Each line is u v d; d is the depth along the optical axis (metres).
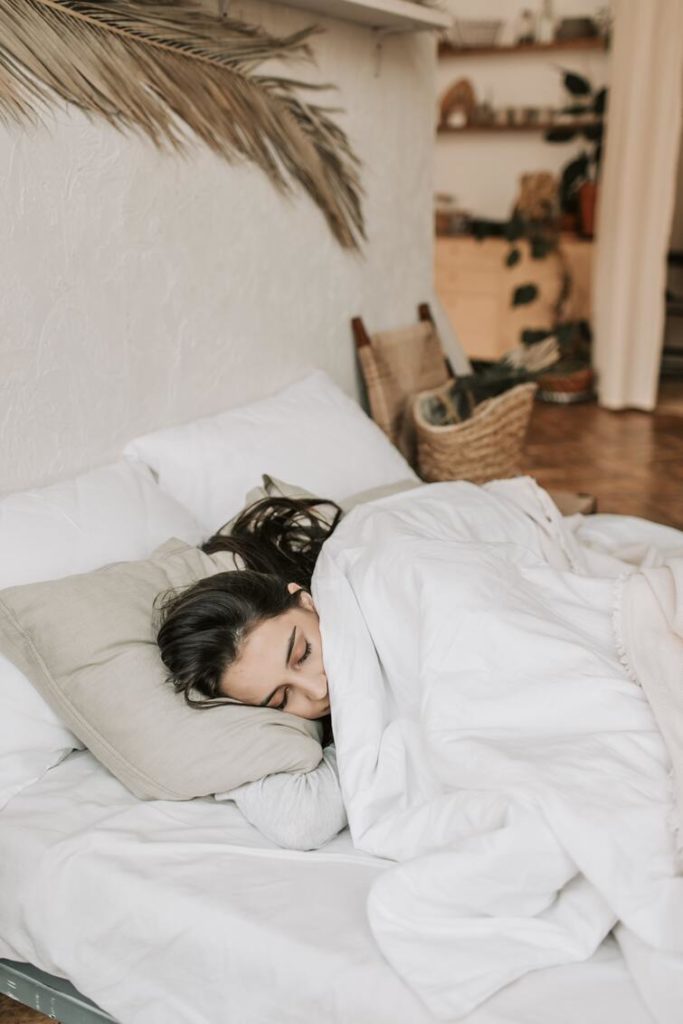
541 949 1.22
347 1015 1.22
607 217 5.51
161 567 1.76
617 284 5.45
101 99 1.97
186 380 2.32
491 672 1.46
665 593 1.57
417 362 3.07
